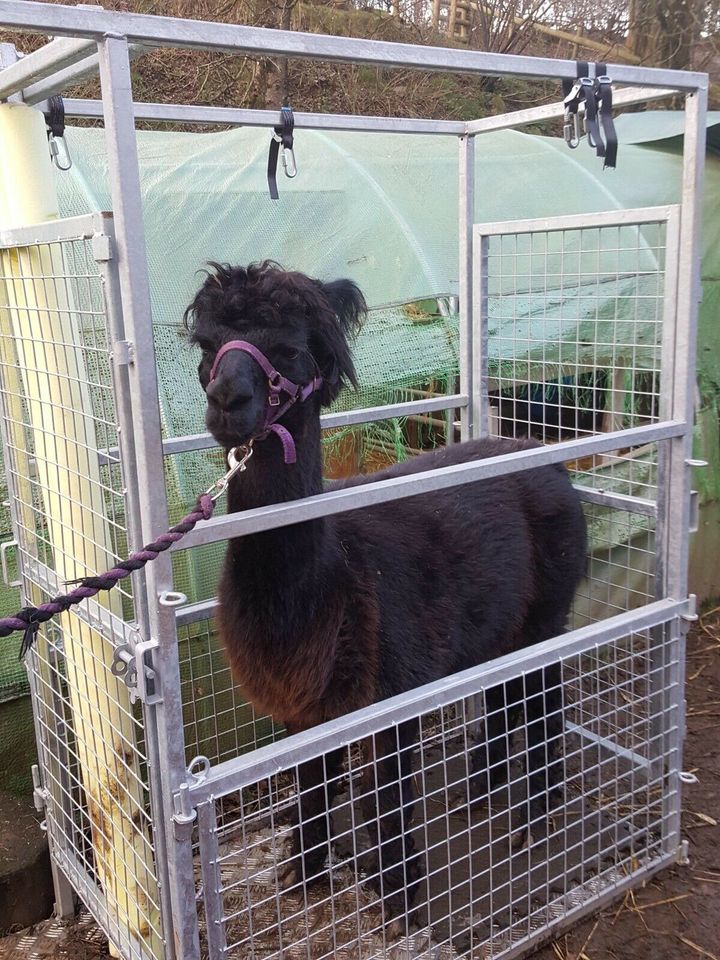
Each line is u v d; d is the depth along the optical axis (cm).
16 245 210
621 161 553
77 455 215
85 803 291
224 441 196
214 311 204
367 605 242
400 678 246
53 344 208
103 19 150
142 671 173
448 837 241
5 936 275
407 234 414
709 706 419
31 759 318
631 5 891
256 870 293
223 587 234
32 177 227
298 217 410
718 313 534
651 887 289
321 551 230
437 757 360
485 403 360
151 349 164
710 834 318
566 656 243
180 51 738
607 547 446
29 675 265
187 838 180
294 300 204
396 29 859
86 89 647
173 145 461
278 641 226
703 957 259
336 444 400
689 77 239
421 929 254
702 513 533
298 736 194
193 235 378
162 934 210
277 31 172
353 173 448
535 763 317
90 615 208
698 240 253
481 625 281
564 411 479
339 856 302
